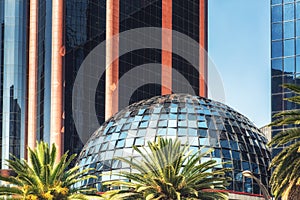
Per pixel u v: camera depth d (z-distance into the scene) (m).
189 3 140.00
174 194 57.81
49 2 114.62
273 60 79.81
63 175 57.88
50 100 110.38
